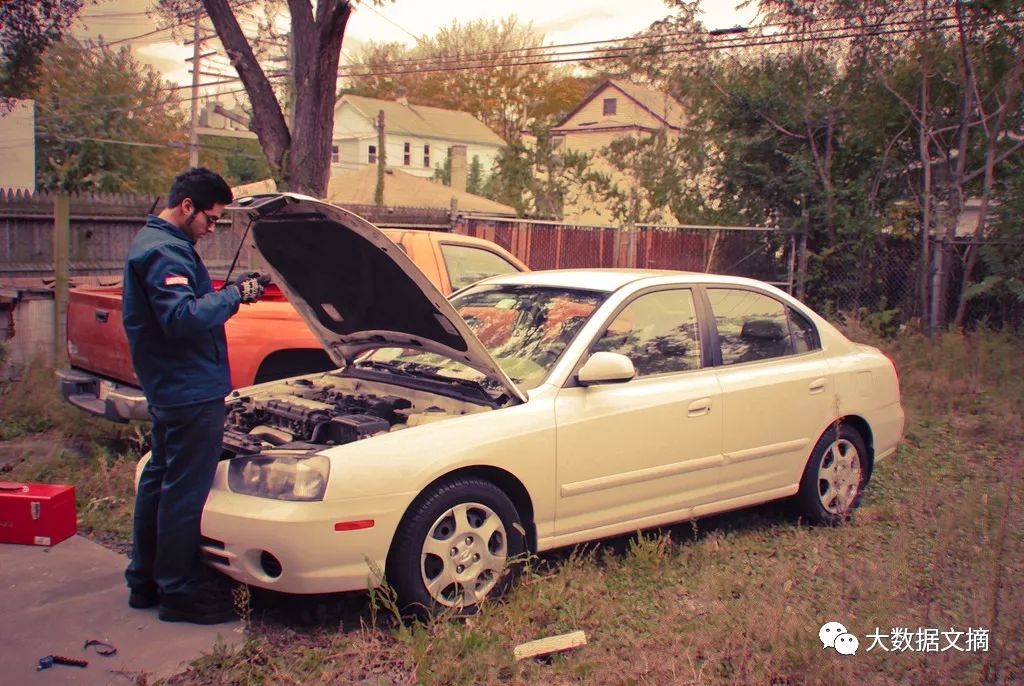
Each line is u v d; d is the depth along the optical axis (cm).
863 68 1459
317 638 397
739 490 521
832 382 565
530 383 456
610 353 449
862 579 436
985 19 1341
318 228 423
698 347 514
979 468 704
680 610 426
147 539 416
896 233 1399
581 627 409
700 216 1722
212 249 1348
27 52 1320
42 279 993
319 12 1069
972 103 1404
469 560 414
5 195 1155
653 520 486
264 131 1136
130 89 3269
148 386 389
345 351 537
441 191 3422
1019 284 1266
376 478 386
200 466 394
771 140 1514
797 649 358
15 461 667
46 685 348
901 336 1198
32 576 461
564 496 445
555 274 552
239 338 640
